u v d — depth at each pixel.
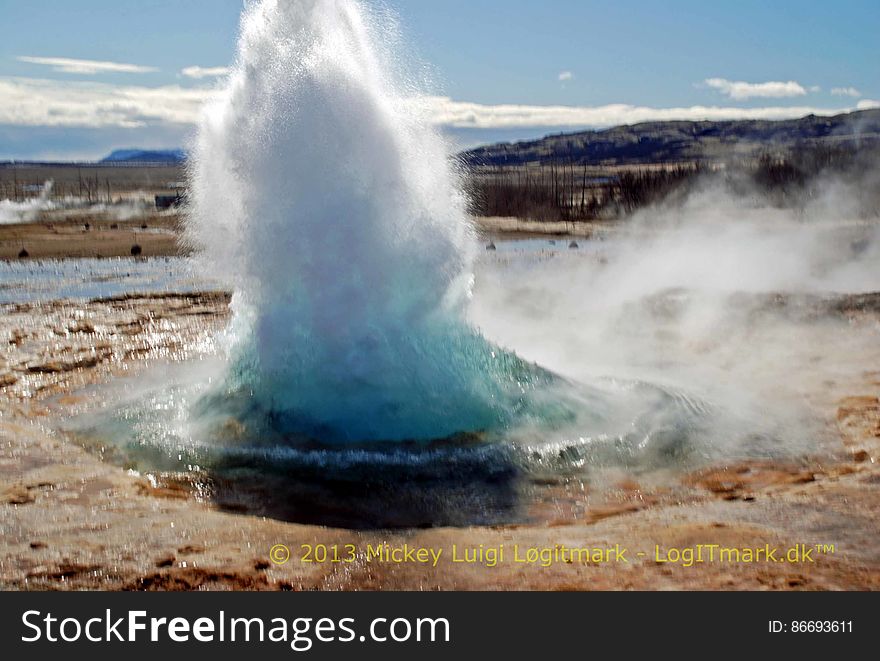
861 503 6.05
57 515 6.05
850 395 8.83
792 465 6.96
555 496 6.43
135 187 90.81
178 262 23.69
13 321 14.23
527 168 113.81
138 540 5.63
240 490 6.54
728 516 5.93
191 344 12.15
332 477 6.77
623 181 51.31
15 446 7.62
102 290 18.19
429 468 6.93
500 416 7.85
